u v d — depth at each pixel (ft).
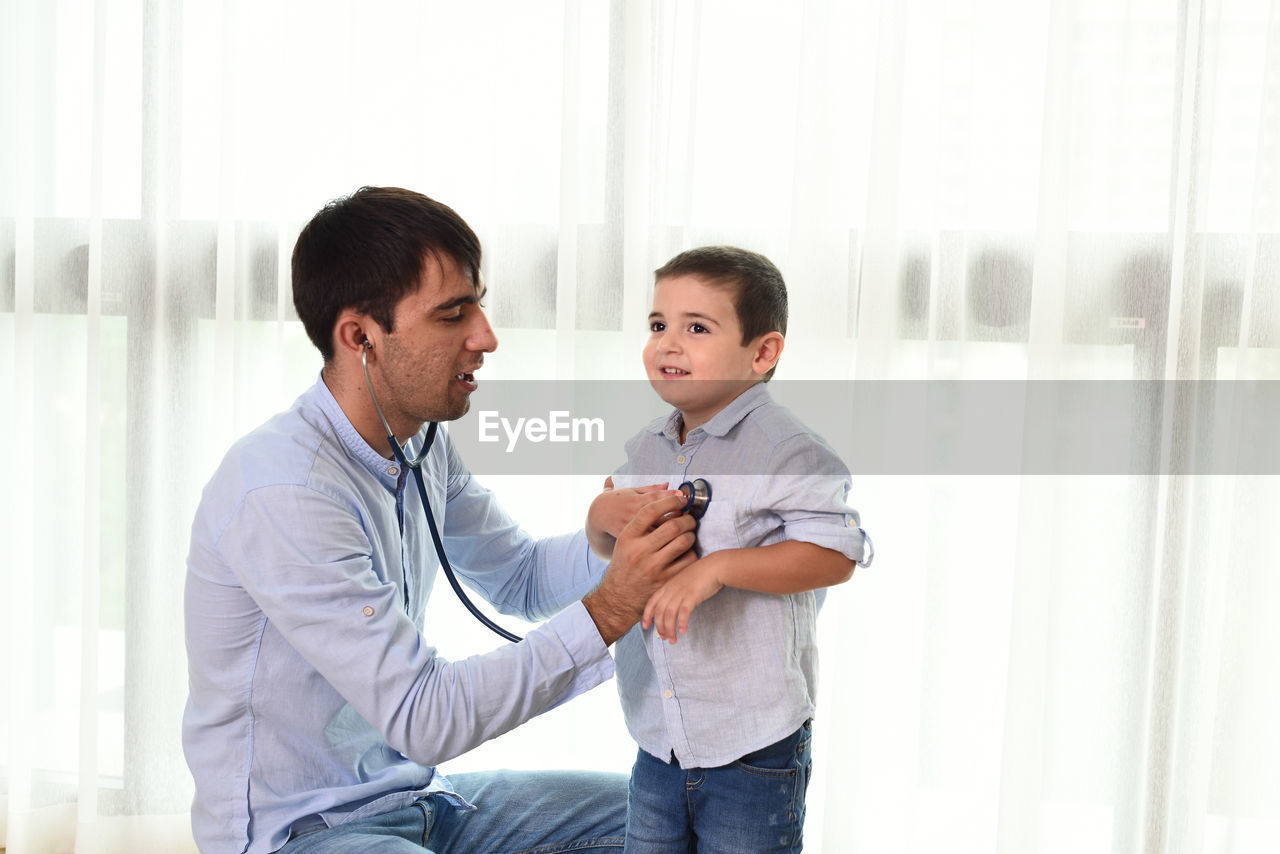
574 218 5.75
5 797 6.67
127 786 6.30
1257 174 5.31
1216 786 5.58
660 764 4.17
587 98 5.74
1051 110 5.30
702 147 5.73
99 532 6.30
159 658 6.31
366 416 4.16
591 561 4.67
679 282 4.03
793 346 5.62
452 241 3.92
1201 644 5.57
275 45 6.06
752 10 5.66
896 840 5.87
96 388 6.18
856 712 5.63
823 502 3.82
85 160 6.34
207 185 6.20
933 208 5.55
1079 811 5.67
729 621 4.00
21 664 6.40
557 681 3.83
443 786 4.49
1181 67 5.33
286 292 6.07
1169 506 5.44
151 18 6.04
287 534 3.75
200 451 6.31
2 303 6.44
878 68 5.39
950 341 5.59
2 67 6.31
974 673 5.74
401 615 3.85
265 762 4.00
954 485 5.64
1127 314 5.48
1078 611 5.60
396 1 5.97
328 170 6.07
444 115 5.97
